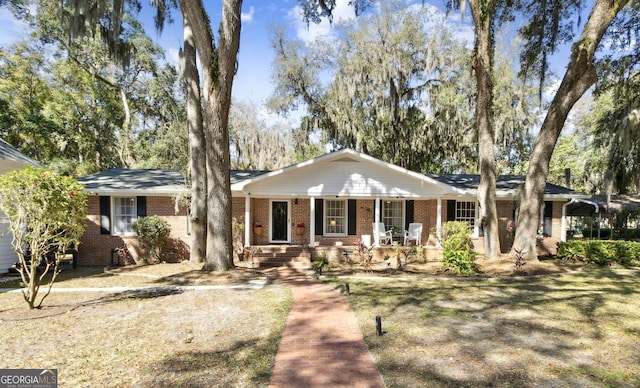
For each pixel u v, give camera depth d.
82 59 22.56
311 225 14.05
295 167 13.73
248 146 27.03
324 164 14.20
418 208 16.23
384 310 6.84
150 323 6.02
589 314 6.53
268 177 13.85
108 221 13.39
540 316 6.42
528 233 12.13
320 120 24.61
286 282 9.72
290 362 4.48
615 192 20.06
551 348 4.93
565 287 8.90
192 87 12.17
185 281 9.45
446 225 13.80
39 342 5.12
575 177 30.16
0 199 6.48
